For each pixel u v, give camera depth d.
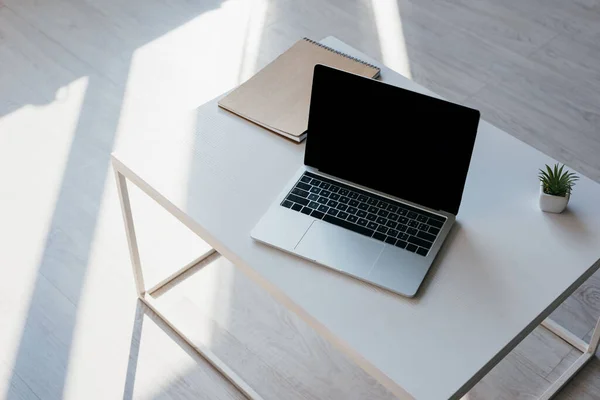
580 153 2.62
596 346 1.99
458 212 1.60
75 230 2.34
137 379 1.97
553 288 1.46
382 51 3.06
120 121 2.72
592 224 1.58
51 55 3.03
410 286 1.44
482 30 3.17
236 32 3.16
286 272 1.48
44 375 1.97
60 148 2.61
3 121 2.72
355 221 1.56
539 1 3.32
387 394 1.93
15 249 2.28
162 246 2.29
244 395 1.93
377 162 1.61
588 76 2.95
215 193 1.65
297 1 3.34
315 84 1.60
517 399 1.91
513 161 1.72
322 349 2.03
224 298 2.16
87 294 2.16
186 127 1.80
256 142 1.76
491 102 2.83
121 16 3.24
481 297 1.44
